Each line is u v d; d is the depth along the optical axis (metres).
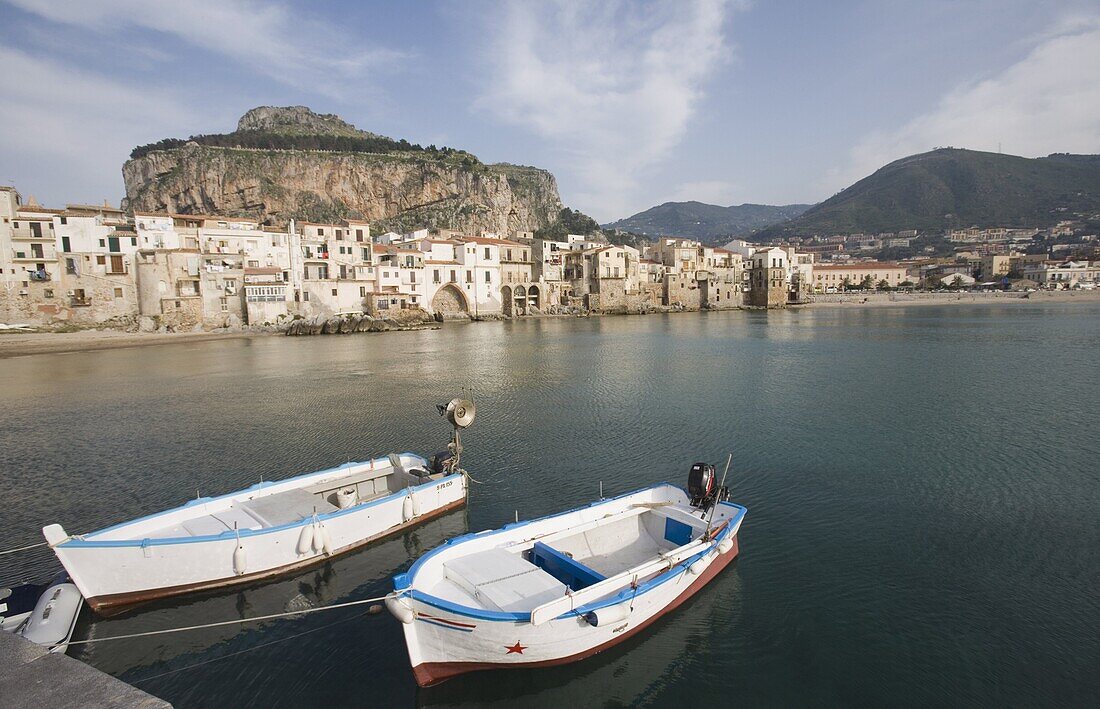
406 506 17.19
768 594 13.80
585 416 31.23
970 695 10.46
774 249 154.38
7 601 12.98
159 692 10.67
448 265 111.38
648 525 15.48
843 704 10.34
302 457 24.41
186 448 25.69
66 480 21.59
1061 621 12.52
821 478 21.16
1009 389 36.94
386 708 10.34
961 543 16.08
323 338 79.44
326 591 14.05
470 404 19.84
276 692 10.70
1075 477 20.84
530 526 13.68
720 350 60.78
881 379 41.41
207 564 13.64
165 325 79.69
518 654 10.62
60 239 75.50
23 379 45.09
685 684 10.92
